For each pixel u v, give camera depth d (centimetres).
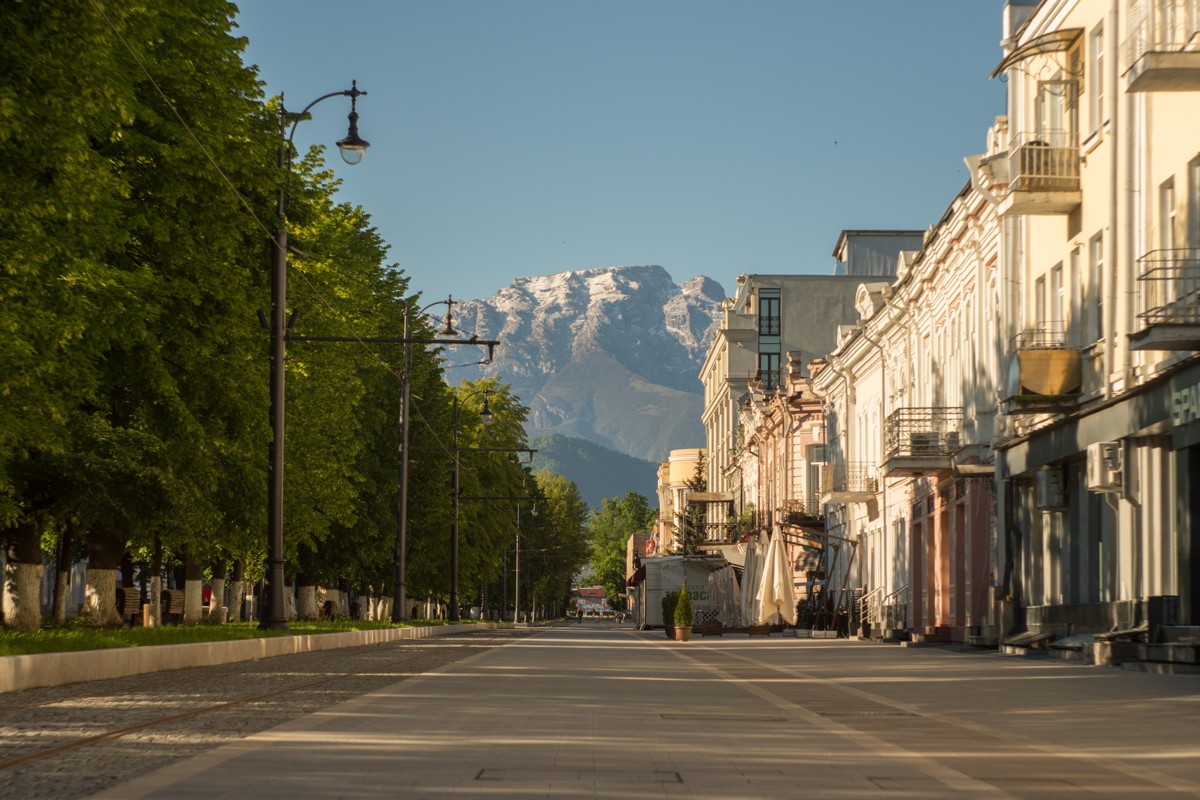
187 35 3909
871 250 14425
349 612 11319
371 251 7631
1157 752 1550
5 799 1137
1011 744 1639
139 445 3897
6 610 4688
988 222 5000
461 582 10594
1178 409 3294
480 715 1970
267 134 4288
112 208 3269
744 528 11438
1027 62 4669
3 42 2678
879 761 1462
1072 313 4331
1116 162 3881
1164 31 3403
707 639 7575
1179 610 3325
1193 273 3375
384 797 1172
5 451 3012
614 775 1323
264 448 4600
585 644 6150
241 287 4097
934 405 5994
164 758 1426
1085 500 4172
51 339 2919
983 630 4944
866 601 7631
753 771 1368
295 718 1888
